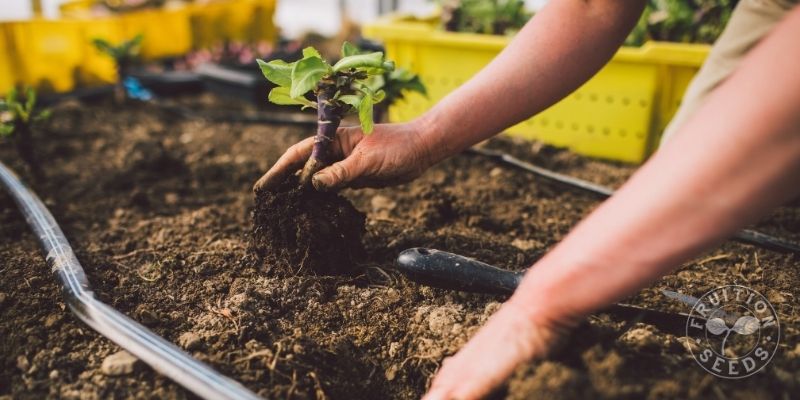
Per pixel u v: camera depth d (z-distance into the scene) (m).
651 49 2.31
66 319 1.45
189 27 3.77
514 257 1.73
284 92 1.44
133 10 3.84
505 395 1.11
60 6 3.78
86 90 3.30
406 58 2.70
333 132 1.45
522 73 1.45
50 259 1.59
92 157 2.55
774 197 0.86
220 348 1.37
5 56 3.03
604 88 2.46
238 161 2.54
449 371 1.15
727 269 1.69
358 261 1.65
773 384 1.19
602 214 0.97
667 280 1.62
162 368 1.25
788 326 1.40
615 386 1.05
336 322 1.48
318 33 4.46
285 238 1.56
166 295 1.55
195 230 1.91
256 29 4.16
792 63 0.80
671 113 2.42
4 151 2.54
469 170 2.39
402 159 1.47
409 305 1.53
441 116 1.48
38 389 1.27
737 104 0.84
